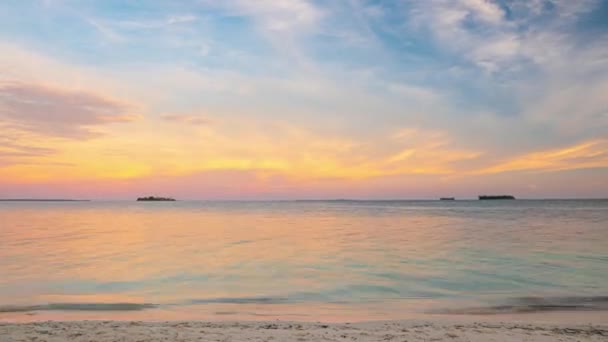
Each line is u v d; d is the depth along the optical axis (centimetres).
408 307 1238
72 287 1528
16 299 1341
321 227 4756
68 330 880
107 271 1848
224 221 6244
